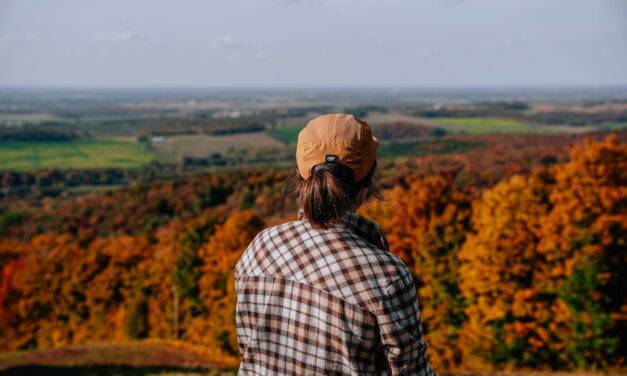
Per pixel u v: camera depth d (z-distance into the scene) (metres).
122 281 41.31
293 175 1.39
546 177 23.73
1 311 42.00
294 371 1.19
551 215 18.77
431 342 23.16
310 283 1.18
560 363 18.89
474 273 19.91
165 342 30.50
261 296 1.27
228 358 26.86
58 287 42.41
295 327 1.19
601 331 17.14
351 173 1.27
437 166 61.78
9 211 87.38
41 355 22.16
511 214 19.92
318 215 1.22
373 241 1.29
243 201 71.25
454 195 26.28
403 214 25.98
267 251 1.31
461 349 22.38
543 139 79.50
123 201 82.00
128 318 35.75
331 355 1.16
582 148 19.12
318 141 1.26
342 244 1.21
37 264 43.12
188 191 79.44
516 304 18.67
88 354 23.39
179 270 34.09
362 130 1.29
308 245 1.24
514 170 54.50
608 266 17.91
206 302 31.94
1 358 21.34
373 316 1.13
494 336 19.52
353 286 1.14
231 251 31.38
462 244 22.86
